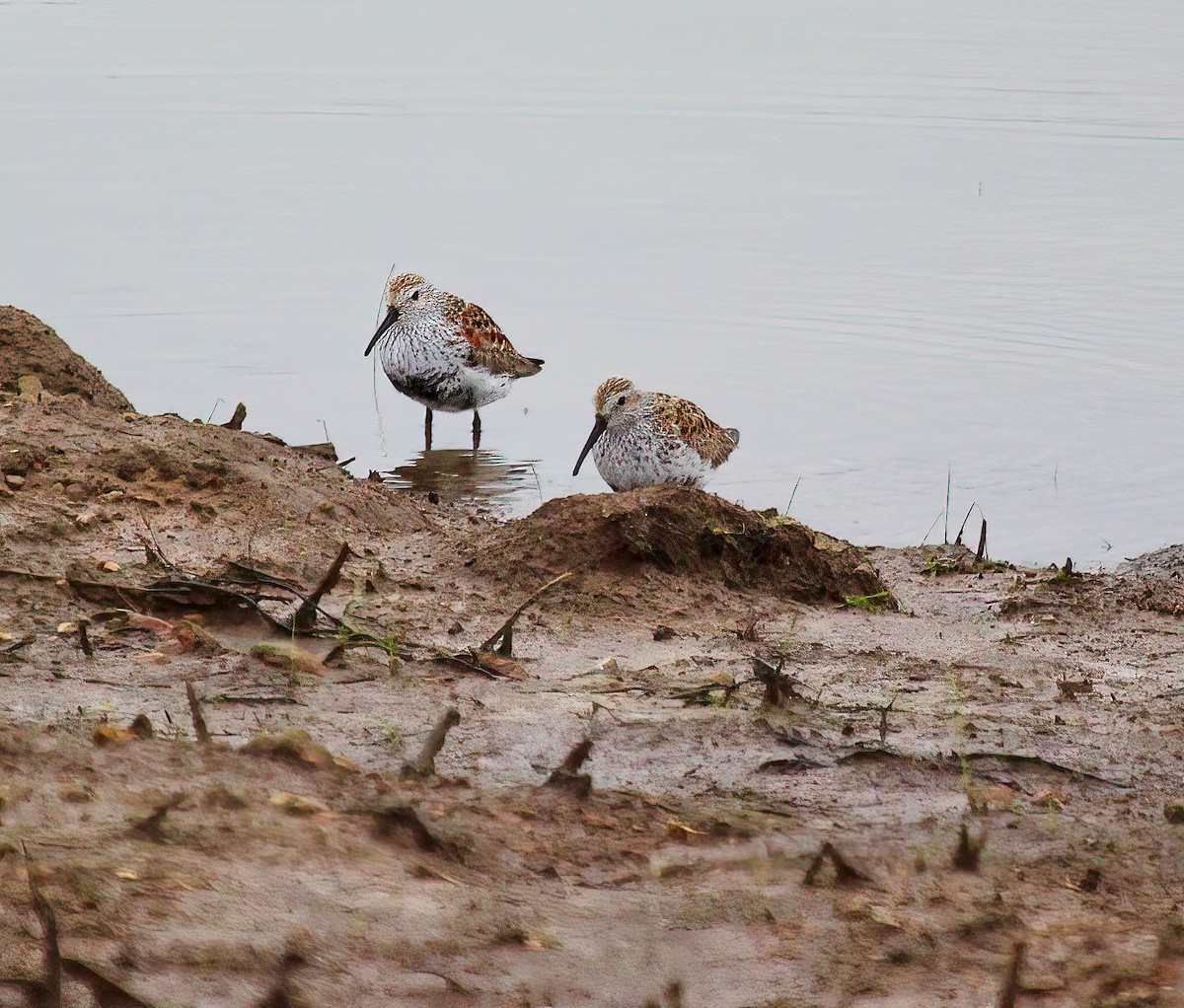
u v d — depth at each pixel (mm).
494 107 42750
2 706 8281
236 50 50438
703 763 8453
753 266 28297
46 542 11781
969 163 36250
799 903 6469
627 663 10727
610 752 8539
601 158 37031
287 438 19953
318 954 5477
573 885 6512
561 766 7988
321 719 8648
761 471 18984
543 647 10992
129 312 24781
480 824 7051
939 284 27188
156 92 43594
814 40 53000
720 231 30750
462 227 30828
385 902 5953
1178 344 23984
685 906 6355
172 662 9492
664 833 7246
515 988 5461
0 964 5047
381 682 9508
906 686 10477
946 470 19016
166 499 13117
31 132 37938
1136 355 23469
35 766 6930
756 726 9031
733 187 34250
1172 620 13219
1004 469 19047
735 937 6086
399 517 14305
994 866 7098
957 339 24234
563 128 40188
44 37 51250
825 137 39031
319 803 6926
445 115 41562
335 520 13625
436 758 8148
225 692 8961
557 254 29016
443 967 5539
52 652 9516
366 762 7957
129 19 55531
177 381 21688
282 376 22281
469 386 20688
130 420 14727
